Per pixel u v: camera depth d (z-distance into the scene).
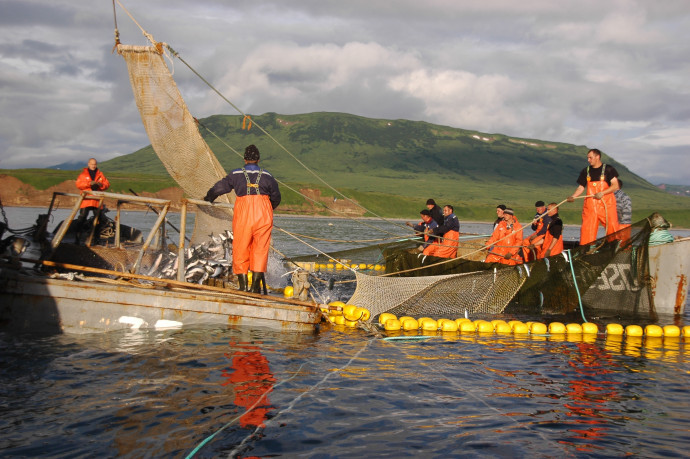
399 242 16.02
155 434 4.28
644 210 174.88
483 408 5.19
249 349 6.78
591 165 10.93
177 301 7.45
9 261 7.11
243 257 7.83
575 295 10.44
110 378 5.49
